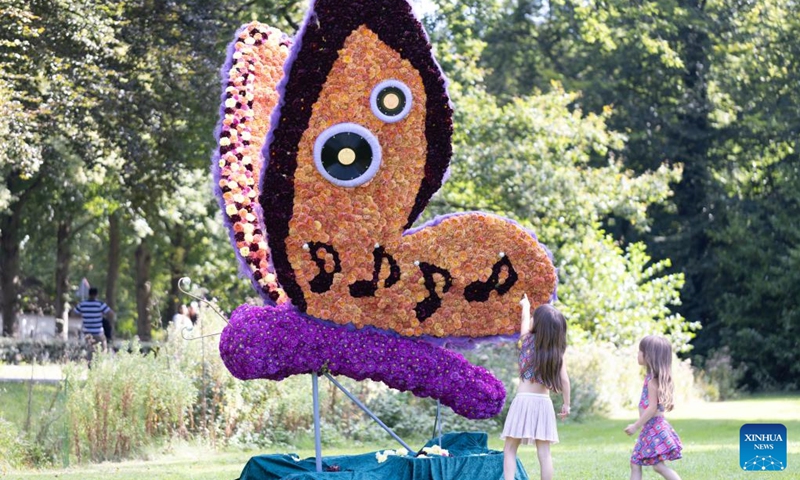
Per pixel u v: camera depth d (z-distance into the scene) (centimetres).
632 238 3741
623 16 3541
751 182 3641
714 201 3638
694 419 2077
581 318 2556
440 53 2631
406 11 877
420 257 881
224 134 887
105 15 2011
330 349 860
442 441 962
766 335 3434
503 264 900
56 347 2253
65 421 1382
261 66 919
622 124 3806
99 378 1434
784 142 3519
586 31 3322
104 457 1405
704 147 3762
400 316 878
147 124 2145
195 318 1789
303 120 854
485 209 2439
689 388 2708
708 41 3781
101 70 2020
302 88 855
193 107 2167
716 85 3688
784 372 3434
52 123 2011
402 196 876
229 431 1573
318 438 862
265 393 1636
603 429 1895
